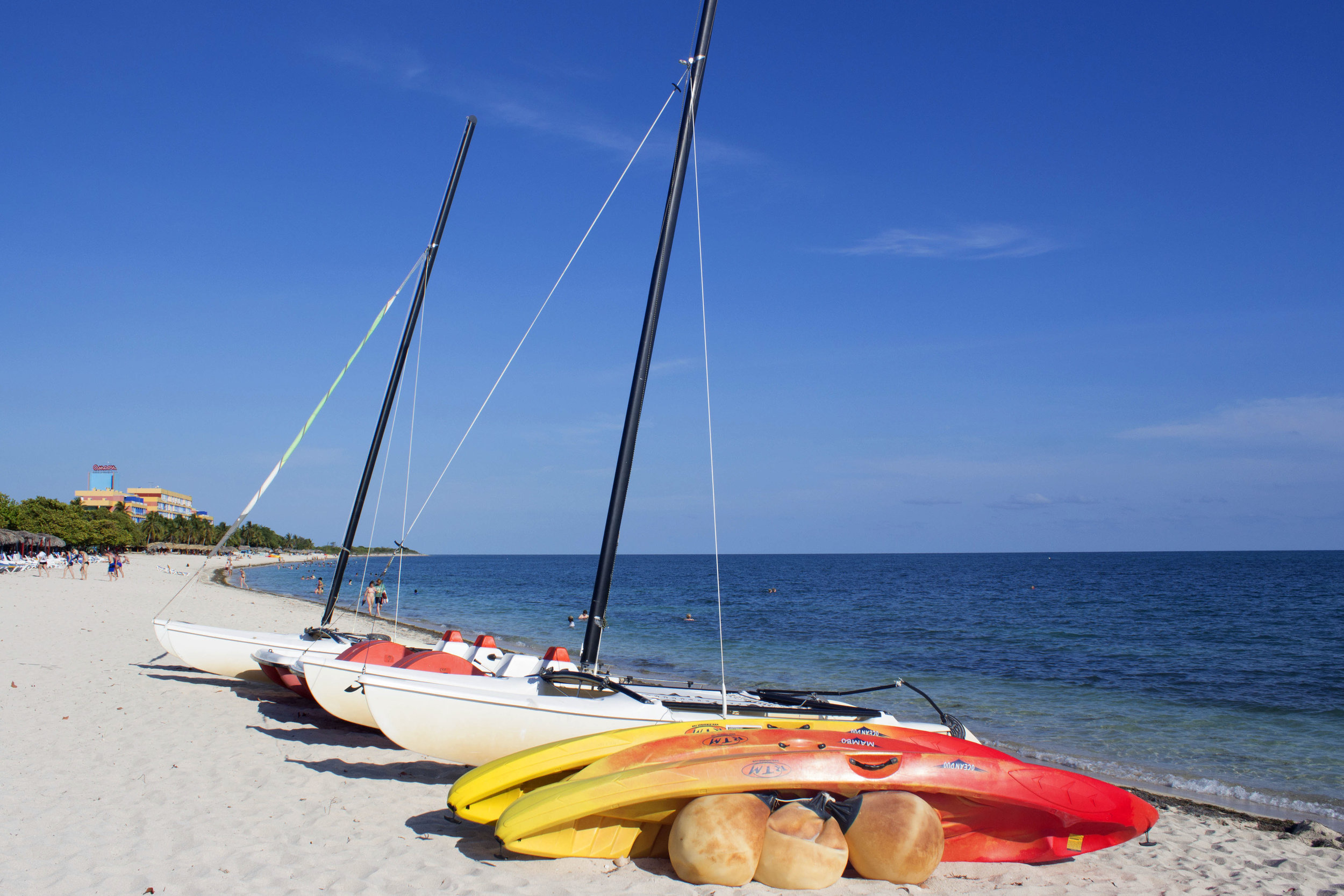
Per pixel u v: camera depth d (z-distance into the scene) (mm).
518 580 82000
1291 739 12781
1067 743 12391
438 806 6660
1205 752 11930
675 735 6070
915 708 15219
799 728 6301
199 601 33062
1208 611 40219
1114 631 30875
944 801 6039
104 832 5645
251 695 11227
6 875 4801
